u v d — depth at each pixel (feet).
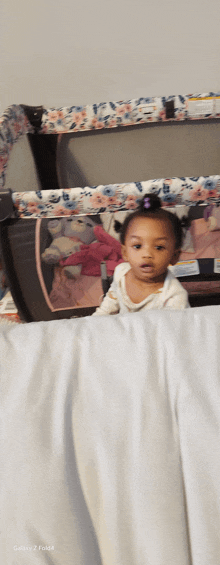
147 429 1.09
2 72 4.10
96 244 2.28
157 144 4.09
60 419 1.12
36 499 1.02
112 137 4.05
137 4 3.69
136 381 1.16
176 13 3.75
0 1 3.66
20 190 3.64
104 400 1.14
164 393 1.14
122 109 3.89
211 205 2.16
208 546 0.99
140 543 1.02
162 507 1.02
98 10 3.74
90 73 4.11
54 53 3.98
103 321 1.31
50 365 1.21
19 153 3.70
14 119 3.56
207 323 1.26
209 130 3.99
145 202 2.14
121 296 2.47
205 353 1.19
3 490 1.04
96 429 1.11
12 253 2.33
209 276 2.39
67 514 1.01
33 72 4.11
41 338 1.27
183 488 1.05
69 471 1.06
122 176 4.29
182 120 3.93
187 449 1.06
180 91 4.24
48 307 2.60
